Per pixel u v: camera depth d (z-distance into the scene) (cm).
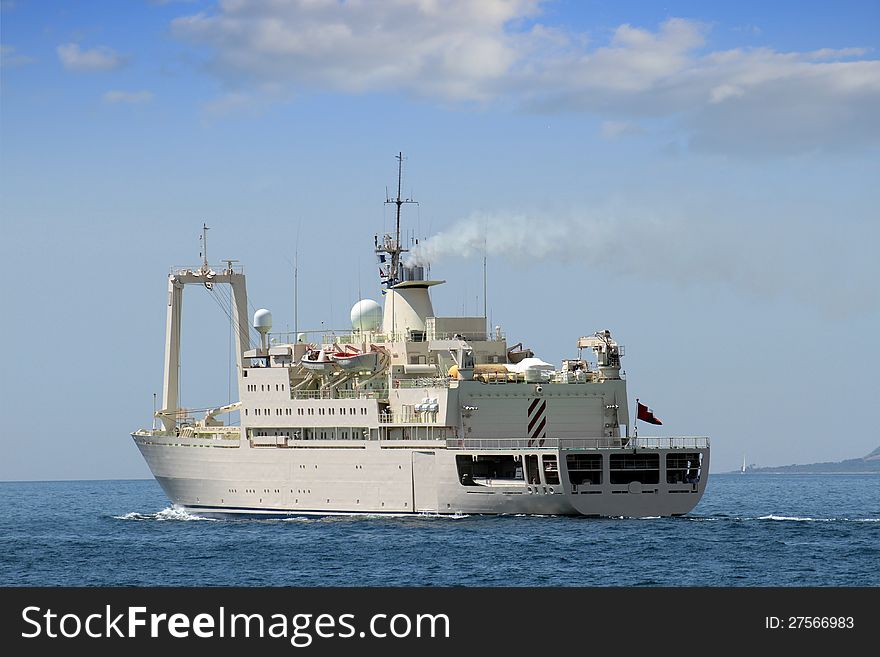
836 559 7756
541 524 9069
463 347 9669
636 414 9825
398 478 9606
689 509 9444
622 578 7169
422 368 10025
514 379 9788
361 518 9775
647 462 9231
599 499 9212
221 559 8219
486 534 8706
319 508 9962
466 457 9419
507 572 7369
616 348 9856
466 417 9581
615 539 8438
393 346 10181
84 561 8400
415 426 9712
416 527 9175
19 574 7912
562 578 7181
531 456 9194
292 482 10075
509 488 9275
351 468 9794
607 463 9162
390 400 9838
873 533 8881
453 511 9462
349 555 8106
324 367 10050
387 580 7225
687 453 9338
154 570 7894
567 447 9556
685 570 7388
